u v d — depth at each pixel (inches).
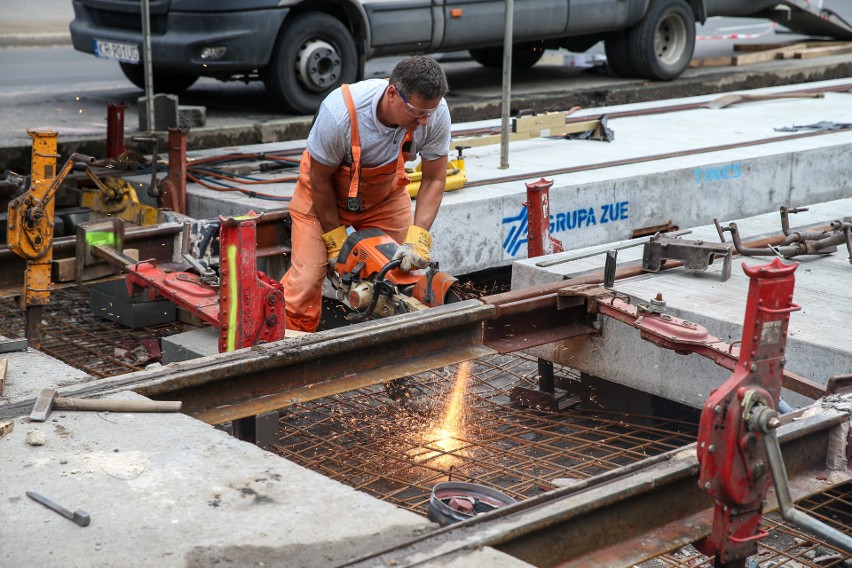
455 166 339.3
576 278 233.9
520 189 338.3
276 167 381.4
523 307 214.2
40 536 117.6
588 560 133.0
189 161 376.5
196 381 163.9
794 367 207.8
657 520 143.1
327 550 117.0
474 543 118.8
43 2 1082.7
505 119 368.8
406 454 220.7
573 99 570.9
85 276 252.8
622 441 233.9
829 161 423.8
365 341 184.4
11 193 312.2
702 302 227.3
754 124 486.9
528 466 214.8
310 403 249.9
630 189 357.4
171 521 121.7
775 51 722.2
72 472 133.3
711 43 827.4
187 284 223.8
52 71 674.2
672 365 221.8
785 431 156.8
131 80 550.3
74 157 240.5
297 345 178.1
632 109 534.3
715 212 387.9
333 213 231.9
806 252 269.0
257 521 122.4
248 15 457.1
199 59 463.2
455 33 522.9
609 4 570.6
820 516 199.2
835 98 585.6
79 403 152.6
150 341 279.4
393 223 246.7
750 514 138.0
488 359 291.3
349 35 491.5
